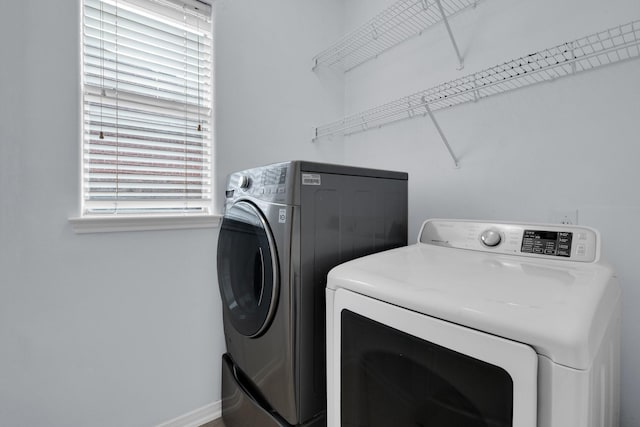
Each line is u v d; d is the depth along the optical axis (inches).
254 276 51.3
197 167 66.9
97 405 54.6
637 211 42.9
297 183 42.1
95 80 55.4
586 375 20.1
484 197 59.8
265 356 47.4
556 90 50.3
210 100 67.7
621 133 44.2
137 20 59.1
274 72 76.4
